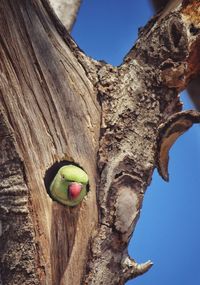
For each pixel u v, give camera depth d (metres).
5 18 1.09
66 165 1.10
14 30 1.09
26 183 1.07
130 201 1.12
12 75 1.08
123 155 1.13
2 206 1.06
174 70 1.16
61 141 1.11
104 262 1.11
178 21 1.16
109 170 1.12
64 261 1.09
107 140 1.14
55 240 1.09
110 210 1.11
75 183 1.08
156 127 1.16
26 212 1.06
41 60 1.11
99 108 1.15
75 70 1.15
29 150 1.08
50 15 1.14
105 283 1.11
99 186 1.12
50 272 1.08
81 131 1.13
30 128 1.09
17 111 1.08
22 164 1.07
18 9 1.10
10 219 1.07
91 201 1.11
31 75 1.10
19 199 1.06
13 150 1.06
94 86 1.16
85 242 1.11
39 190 1.08
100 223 1.11
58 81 1.12
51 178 1.10
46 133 1.10
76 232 1.10
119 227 1.11
